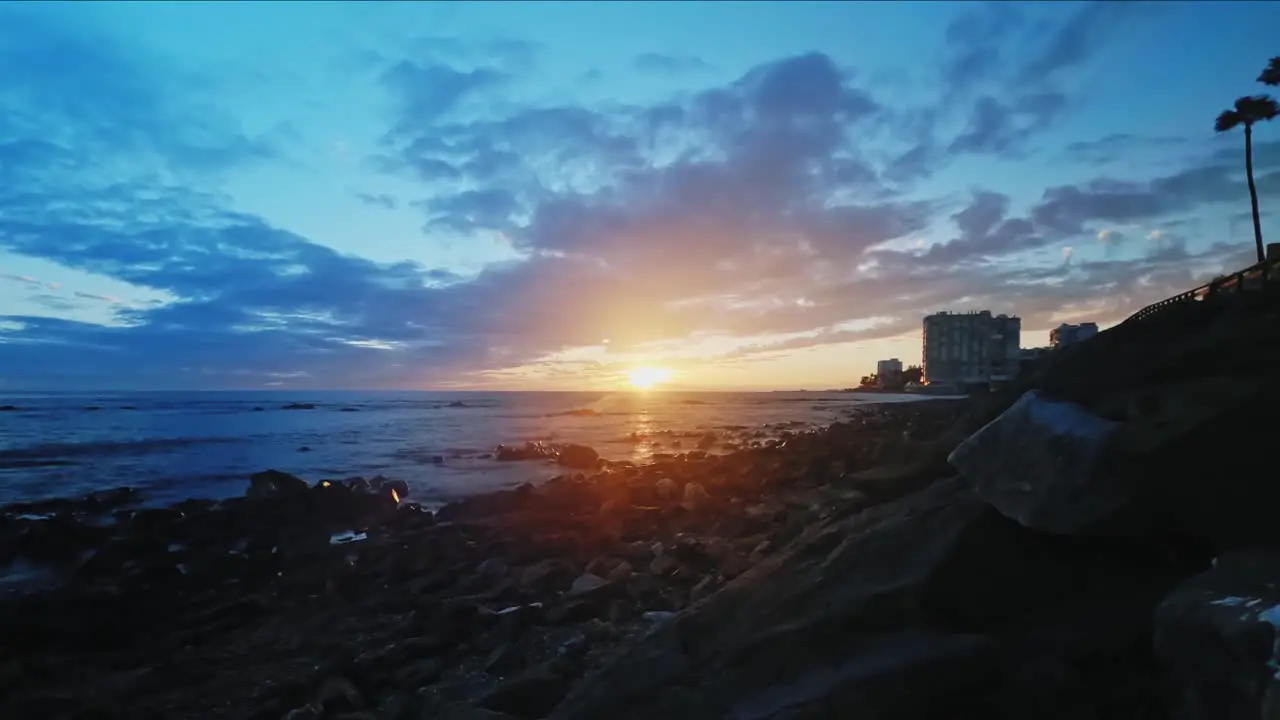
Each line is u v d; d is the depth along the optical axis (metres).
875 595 4.21
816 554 5.09
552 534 14.48
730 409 101.81
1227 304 5.06
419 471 28.66
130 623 9.45
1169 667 3.23
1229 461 3.64
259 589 11.51
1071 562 4.06
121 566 13.15
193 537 15.54
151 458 32.78
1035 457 4.22
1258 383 3.90
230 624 9.65
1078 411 4.33
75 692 7.52
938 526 4.48
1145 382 4.83
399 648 7.84
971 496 4.60
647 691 4.45
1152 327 5.27
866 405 106.00
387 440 44.06
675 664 4.57
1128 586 3.85
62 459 31.97
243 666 8.05
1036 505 4.07
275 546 15.03
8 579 12.66
